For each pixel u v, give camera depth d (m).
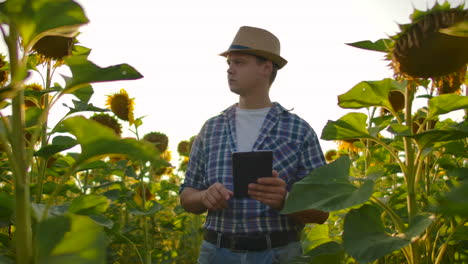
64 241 0.91
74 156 2.86
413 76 1.47
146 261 3.62
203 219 6.05
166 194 4.95
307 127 2.70
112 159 4.12
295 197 1.53
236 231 2.46
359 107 1.79
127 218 4.66
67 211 1.33
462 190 0.83
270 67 2.72
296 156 2.60
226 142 2.70
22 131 1.02
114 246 4.14
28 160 1.03
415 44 1.36
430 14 1.35
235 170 2.26
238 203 2.49
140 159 1.02
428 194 2.25
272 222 2.45
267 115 2.69
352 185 1.53
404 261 2.34
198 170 2.87
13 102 1.02
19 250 0.96
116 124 3.78
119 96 3.82
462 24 1.19
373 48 1.60
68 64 1.05
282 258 2.44
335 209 1.42
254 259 2.42
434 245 1.63
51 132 1.90
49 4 0.96
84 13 0.99
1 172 2.27
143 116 3.88
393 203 2.42
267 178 2.20
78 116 0.93
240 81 2.66
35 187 1.86
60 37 1.82
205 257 2.61
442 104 1.59
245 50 2.60
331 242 1.75
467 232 1.56
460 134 1.42
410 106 1.64
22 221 0.97
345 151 4.66
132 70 1.07
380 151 3.63
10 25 1.00
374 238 1.40
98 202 1.39
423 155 1.59
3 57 2.13
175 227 4.46
